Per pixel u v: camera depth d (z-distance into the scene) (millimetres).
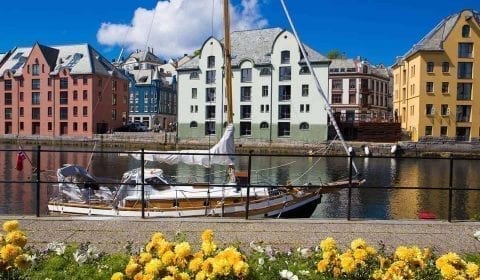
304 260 4973
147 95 127875
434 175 42125
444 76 68688
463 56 68625
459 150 64438
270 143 71000
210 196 15453
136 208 15023
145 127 107625
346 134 72562
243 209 15391
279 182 31891
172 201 15336
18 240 4379
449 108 68625
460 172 45312
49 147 83500
